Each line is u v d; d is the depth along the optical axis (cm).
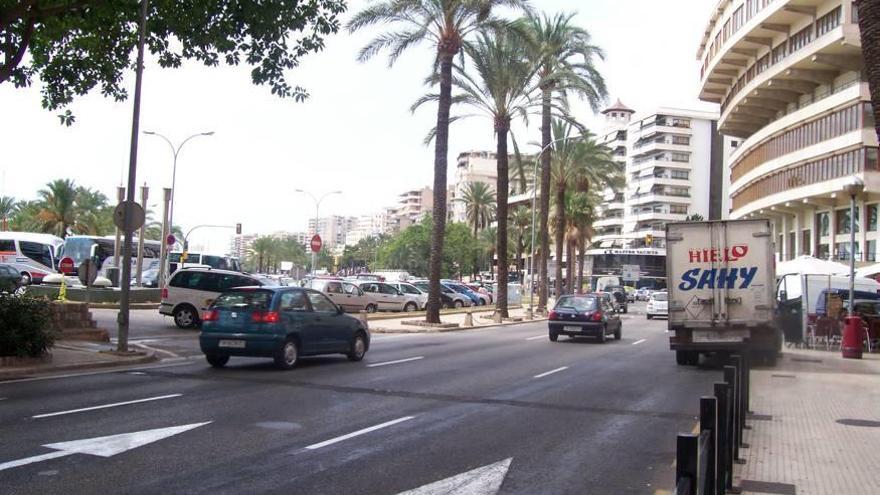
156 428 824
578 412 1039
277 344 1392
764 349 1720
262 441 781
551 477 674
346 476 652
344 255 16762
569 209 6494
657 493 627
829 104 4406
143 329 2219
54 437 762
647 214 11331
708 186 11262
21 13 1297
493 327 3388
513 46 3409
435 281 3088
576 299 2558
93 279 1822
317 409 986
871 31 749
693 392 1286
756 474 691
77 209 7588
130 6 1495
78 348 1556
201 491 591
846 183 4184
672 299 1738
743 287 1700
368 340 1709
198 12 1482
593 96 3781
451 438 831
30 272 4316
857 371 1736
